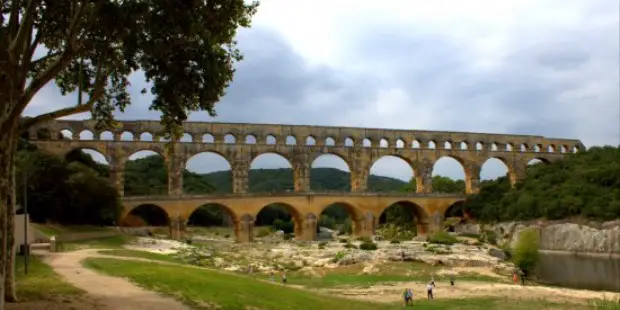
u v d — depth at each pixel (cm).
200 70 3050
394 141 13600
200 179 19588
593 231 10306
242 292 3453
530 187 13225
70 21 2616
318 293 4469
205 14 2869
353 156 13188
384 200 12694
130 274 3816
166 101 3089
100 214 9488
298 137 12712
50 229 7712
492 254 9181
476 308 4531
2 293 2328
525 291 5588
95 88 2947
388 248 9256
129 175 16775
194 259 6888
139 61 2938
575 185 12175
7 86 2400
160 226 14338
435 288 5716
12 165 2723
